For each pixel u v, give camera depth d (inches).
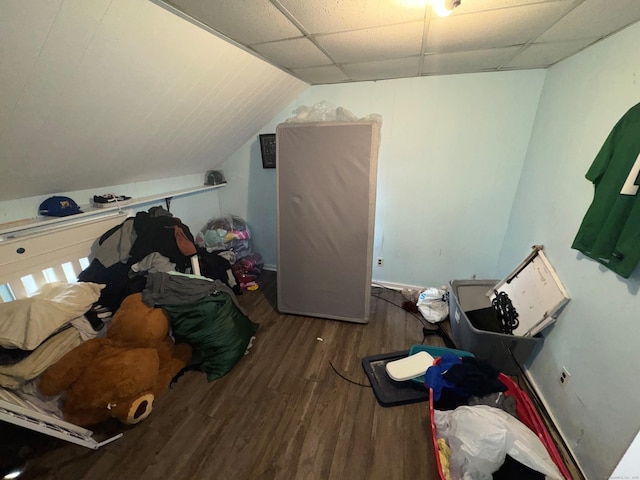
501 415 49.9
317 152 81.7
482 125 87.6
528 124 84.0
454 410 54.6
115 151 68.5
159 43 48.2
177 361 71.0
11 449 53.3
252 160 118.4
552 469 43.5
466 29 51.9
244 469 51.7
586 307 53.8
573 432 53.3
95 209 74.7
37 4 32.9
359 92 95.0
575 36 54.7
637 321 42.0
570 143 64.2
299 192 85.7
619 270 44.2
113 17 39.8
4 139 46.7
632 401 41.4
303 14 45.8
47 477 50.5
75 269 72.7
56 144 54.7
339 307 92.1
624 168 46.0
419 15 46.3
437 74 85.7
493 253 99.8
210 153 105.1
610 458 44.5
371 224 82.8
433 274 109.1
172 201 106.8
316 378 71.2
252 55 65.4
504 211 93.9
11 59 36.3
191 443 56.2
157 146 78.1
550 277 65.7
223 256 109.9
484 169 91.4
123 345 62.4
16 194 61.6
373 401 65.0
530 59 70.3
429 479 49.8
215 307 71.5
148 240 78.1
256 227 129.8
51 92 44.2
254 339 85.5
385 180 102.0
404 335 87.0
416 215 103.1
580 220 58.2
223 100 76.0
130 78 51.1
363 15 46.4
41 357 52.9
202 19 47.4
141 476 50.8
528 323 67.9
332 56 67.5
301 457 53.6
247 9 43.9
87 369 55.4
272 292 113.3
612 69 52.7
